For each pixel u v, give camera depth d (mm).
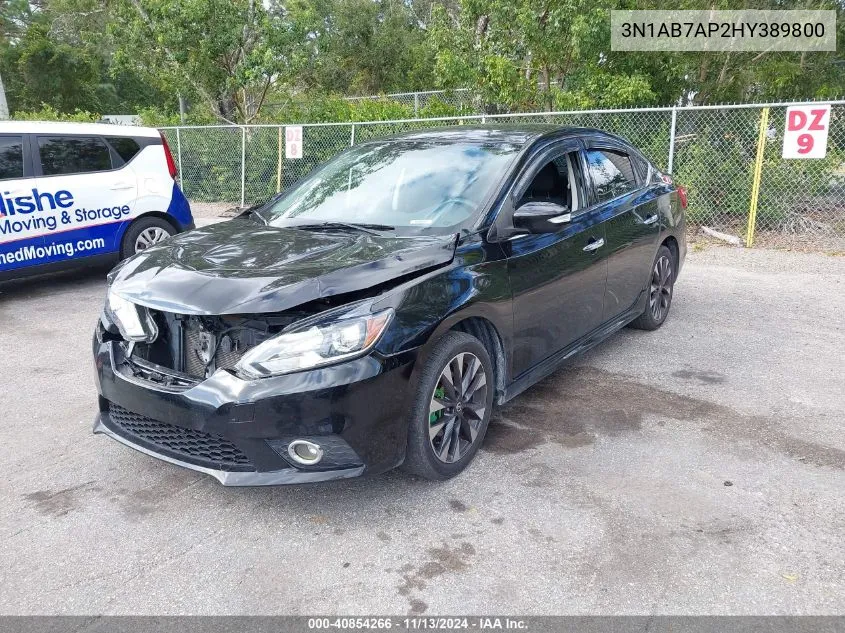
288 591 2715
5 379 5047
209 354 3061
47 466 3744
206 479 3600
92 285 8094
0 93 20531
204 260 3414
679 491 3367
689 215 10547
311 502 3346
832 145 9906
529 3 11398
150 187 8109
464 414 3543
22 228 7043
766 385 4688
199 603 2654
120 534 3109
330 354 2896
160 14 15492
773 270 8117
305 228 3965
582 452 3783
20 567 2881
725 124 10312
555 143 4418
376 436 3018
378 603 2633
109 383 3322
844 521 3088
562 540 2996
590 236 4434
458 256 3465
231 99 17109
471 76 12422
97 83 36031
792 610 2543
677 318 6293
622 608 2572
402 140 4715
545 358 4230
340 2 31984
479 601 2631
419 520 3174
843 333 5781
